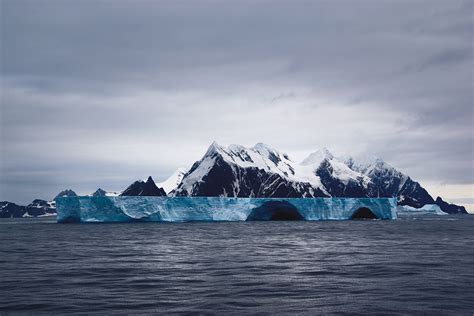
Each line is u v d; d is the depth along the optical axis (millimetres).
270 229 140000
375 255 68188
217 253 72250
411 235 115062
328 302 36188
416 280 45625
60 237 112312
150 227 151625
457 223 197375
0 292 40094
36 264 59250
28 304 35500
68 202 154625
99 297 37938
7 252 75562
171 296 38312
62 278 47500
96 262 61156
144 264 58781
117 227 153000
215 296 38312
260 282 44812
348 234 118250
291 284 43688
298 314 32594
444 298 37312
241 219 174750
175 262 60750
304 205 181250
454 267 54688
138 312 33062
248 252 73688
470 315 32406
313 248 80062
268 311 33406
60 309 33969
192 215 164375
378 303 35750
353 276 48250
